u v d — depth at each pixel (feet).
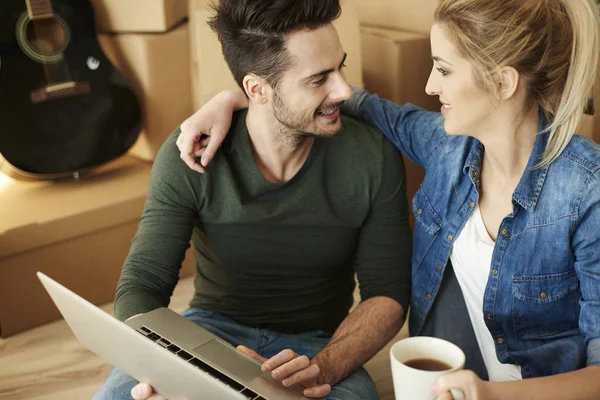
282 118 5.29
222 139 5.46
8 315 7.98
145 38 8.80
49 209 8.09
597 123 6.45
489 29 4.49
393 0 9.18
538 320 5.01
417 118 5.57
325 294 5.92
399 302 5.56
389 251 5.67
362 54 8.91
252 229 5.63
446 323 5.45
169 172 5.59
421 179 9.01
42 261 8.06
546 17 4.50
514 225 4.90
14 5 8.32
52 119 8.53
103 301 8.57
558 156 4.73
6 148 8.30
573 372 4.34
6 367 7.54
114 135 8.88
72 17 8.61
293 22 5.01
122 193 8.46
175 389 4.40
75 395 7.11
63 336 8.01
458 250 5.20
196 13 7.91
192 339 4.92
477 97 4.65
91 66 8.71
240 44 5.23
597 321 4.60
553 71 4.58
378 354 7.57
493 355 5.27
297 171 5.57
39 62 8.44
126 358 4.50
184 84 9.16
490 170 5.09
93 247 8.36
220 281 5.91
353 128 5.68
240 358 4.81
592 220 4.60
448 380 3.94
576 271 4.78
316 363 5.08
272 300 5.88
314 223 5.60
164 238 5.57
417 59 8.64
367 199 5.61
